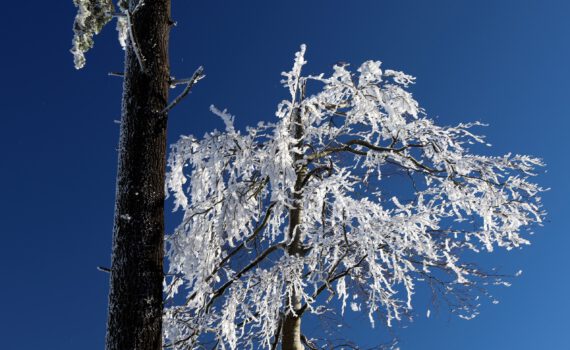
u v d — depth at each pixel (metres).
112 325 5.02
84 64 6.55
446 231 7.69
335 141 7.85
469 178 8.26
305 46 6.75
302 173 7.86
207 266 7.21
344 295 7.43
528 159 8.14
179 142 7.27
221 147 6.85
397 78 7.56
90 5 6.45
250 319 7.50
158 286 5.27
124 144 5.54
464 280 7.60
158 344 5.13
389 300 7.60
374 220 6.55
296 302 7.59
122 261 5.17
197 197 7.36
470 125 8.15
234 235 7.04
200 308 7.19
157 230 5.39
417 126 8.12
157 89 5.72
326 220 7.54
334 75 7.41
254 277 7.04
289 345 7.52
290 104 7.07
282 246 7.68
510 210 8.20
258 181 7.26
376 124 7.68
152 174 5.48
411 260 7.59
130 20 5.42
